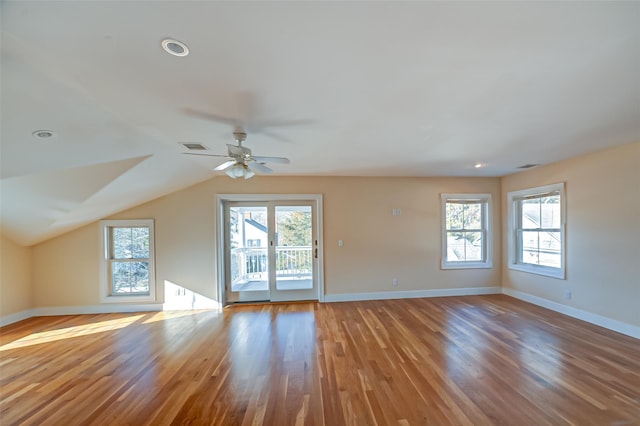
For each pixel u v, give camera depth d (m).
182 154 3.34
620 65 1.59
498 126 2.60
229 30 1.25
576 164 3.97
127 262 4.76
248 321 4.11
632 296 3.36
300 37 1.31
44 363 2.92
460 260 5.41
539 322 3.86
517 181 5.03
